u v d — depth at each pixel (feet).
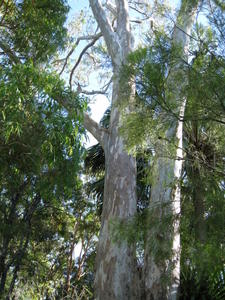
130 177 26.16
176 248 17.33
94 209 46.47
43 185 22.90
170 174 20.34
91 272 51.21
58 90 18.62
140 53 13.93
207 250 11.09
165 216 14.96
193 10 15.11
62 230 44.32
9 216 29.14
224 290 21.24
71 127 17.85
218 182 14.97
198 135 18.33
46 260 46.14
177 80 13.48
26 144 18.70
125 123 15.34
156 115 14.28
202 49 13.76
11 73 17.33
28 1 25.49
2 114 16.55
